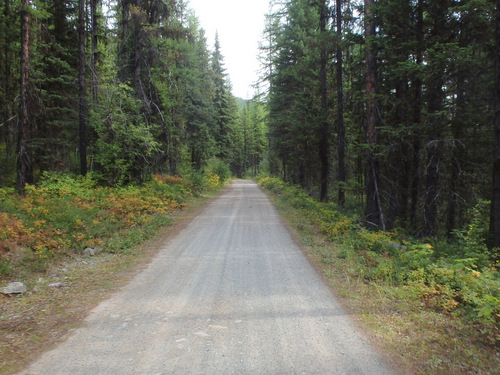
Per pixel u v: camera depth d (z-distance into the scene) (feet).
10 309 15.96
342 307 16.57
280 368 11.07
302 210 52.60
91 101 59.47
